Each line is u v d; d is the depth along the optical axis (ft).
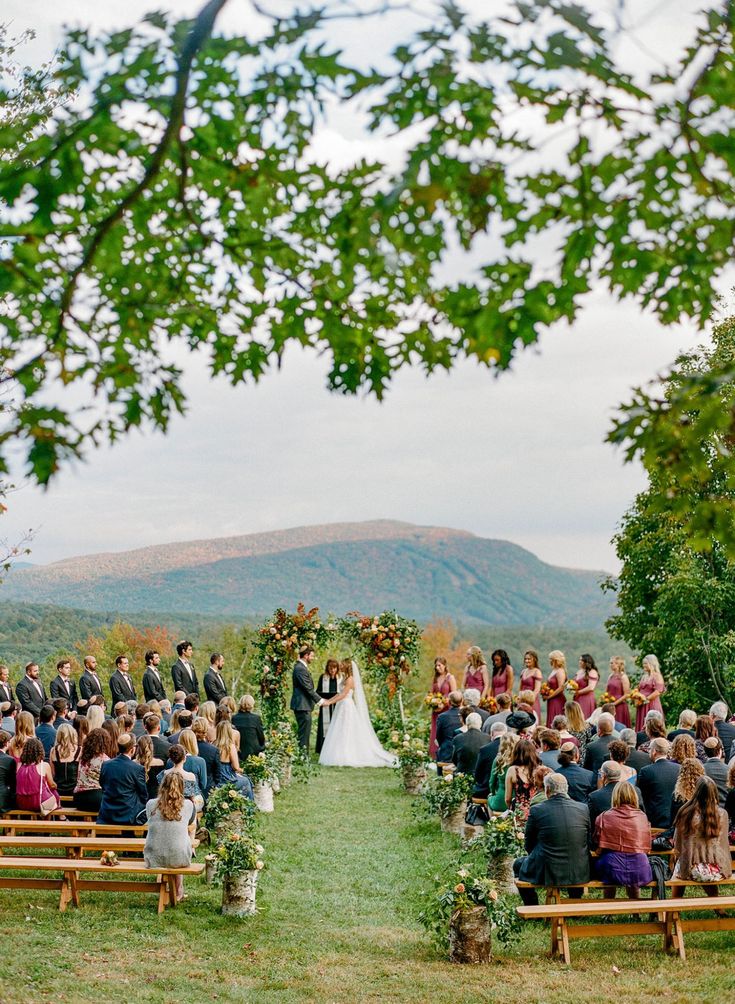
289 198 15.76
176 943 27.27
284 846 41.70
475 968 26.25
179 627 339.36
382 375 16.63
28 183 14.32
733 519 17.13
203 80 14.71
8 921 27.84
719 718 40.55
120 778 34.42
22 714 39.24
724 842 29.07
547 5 13.14
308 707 66.49
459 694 50.06
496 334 14.37
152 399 15.55
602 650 509.76
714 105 13.96
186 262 16.62
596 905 27.02
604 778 30.71
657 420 15.90
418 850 40.98
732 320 56.80
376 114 14.19
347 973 25.67
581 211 14.38
